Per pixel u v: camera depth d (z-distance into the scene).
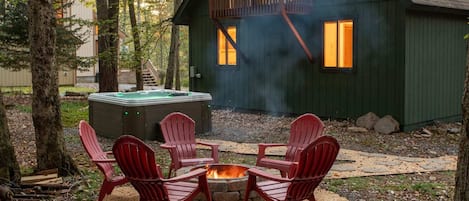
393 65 10.55
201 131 10.24
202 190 4.54
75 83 23.62
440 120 11.47
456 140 9.55
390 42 10.57
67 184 5.77
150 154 4.05
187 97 10.00
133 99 9.41
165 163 7.24
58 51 14.79
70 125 11.19
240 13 12.35
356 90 11.30
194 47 15.12
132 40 16.09
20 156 7.64
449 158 7.73
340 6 11.46
